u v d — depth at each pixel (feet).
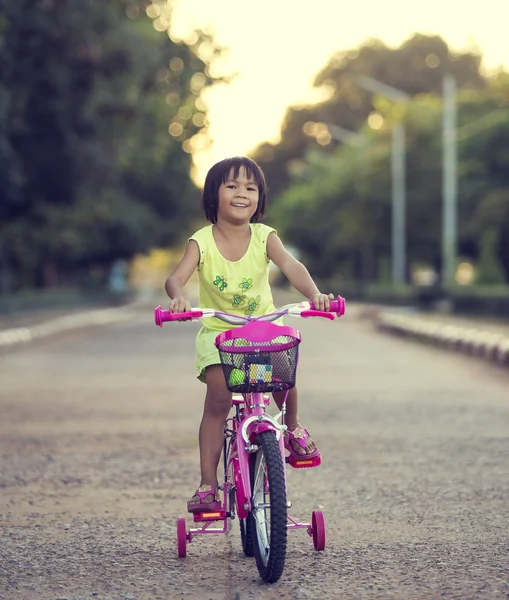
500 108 223.51
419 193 221.66
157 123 156.35
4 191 110.83
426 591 19.16
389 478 30.55
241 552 22.27
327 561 21.38
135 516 25.86
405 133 223.30
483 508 26.37
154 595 19.10
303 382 59.62
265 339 18.84
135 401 50.98
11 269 182.29
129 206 203.82
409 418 44.21
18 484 30.19
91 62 114.42
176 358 80.79
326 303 19.24
